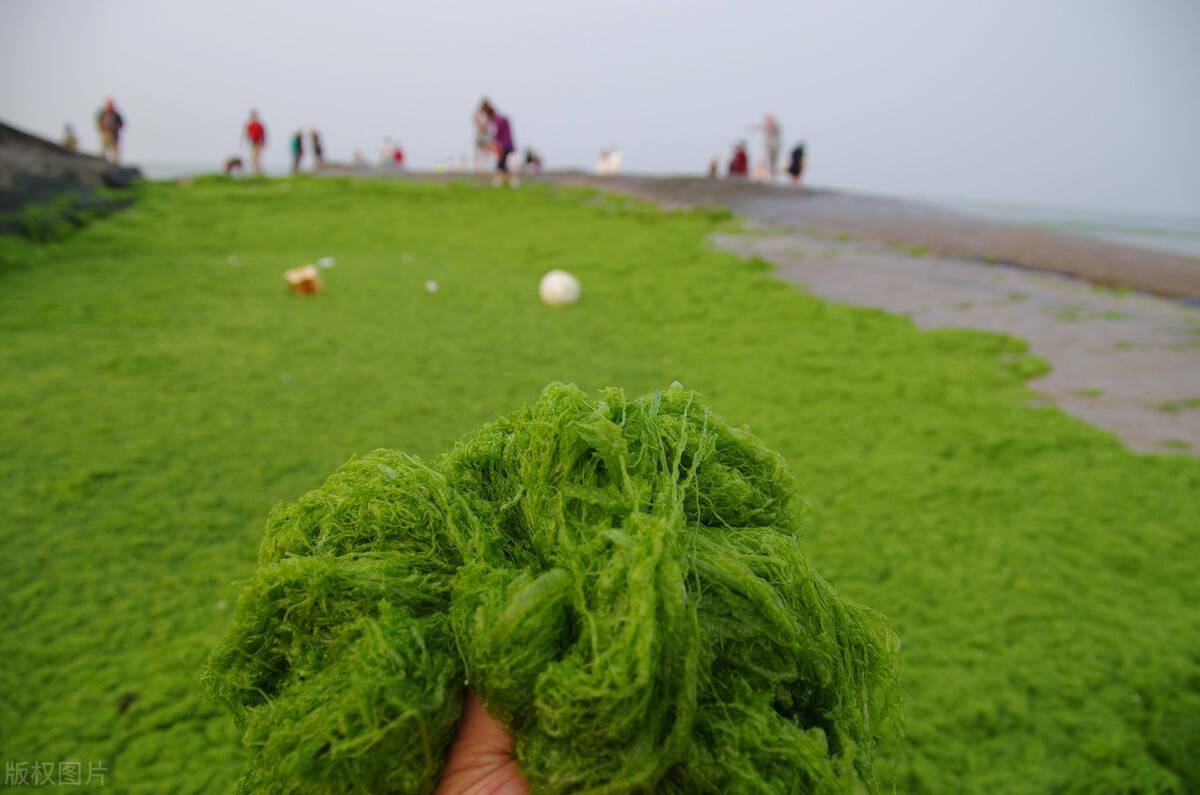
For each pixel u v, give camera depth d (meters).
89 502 3.56
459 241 11.15
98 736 2.32
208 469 3.94
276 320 6.61
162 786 2.16
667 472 0.78
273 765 0.70
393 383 5.29
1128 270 9.69
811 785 0.68
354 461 0.97
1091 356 6.33
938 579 3.28
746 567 0.73
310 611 0.78
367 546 0.85
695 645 0.67
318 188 14.53
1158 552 3.49
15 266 7.81
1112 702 2.59
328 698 0.71
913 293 8.52
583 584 0.71
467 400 5.05
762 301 8.03
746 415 5.07
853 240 11.88
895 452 4.52
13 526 3.34
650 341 6.72
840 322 7.29
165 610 2.87
